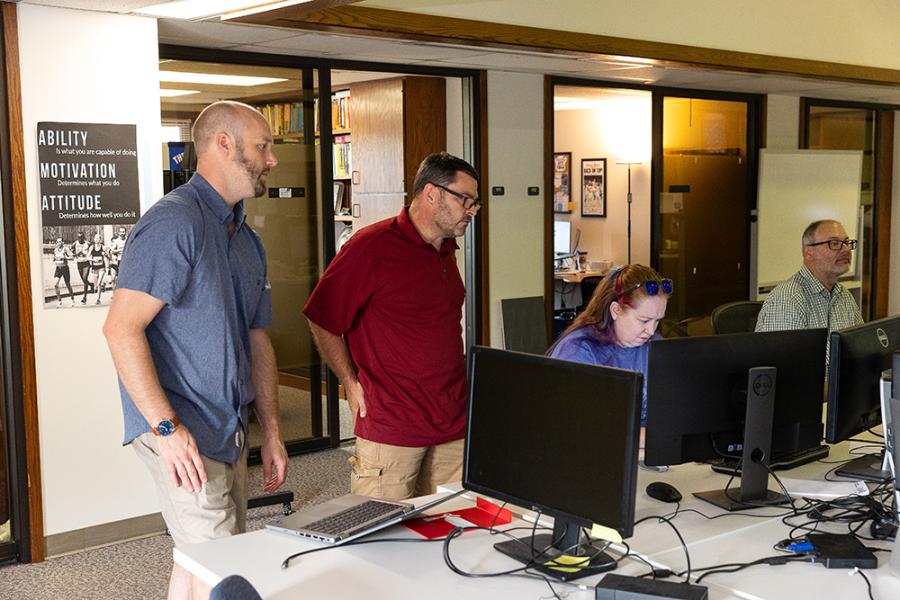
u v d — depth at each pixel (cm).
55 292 411
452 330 339
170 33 472
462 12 497
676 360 267
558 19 541
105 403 425
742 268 825
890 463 286
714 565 224
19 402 407
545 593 208
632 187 950
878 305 961
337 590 210
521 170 657
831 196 848
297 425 585
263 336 307
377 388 334
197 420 274
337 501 265
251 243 298
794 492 279
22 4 397
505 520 253
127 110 426
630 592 198
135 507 437
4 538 421
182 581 237
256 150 280
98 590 382
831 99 875
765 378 264
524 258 664
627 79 702
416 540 240
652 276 309
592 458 210
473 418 238
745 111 819
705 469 306
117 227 425
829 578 216
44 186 405
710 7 625
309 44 512
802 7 684
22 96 399
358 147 707
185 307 270
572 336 317
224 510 275
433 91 672
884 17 742
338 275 331
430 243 334
